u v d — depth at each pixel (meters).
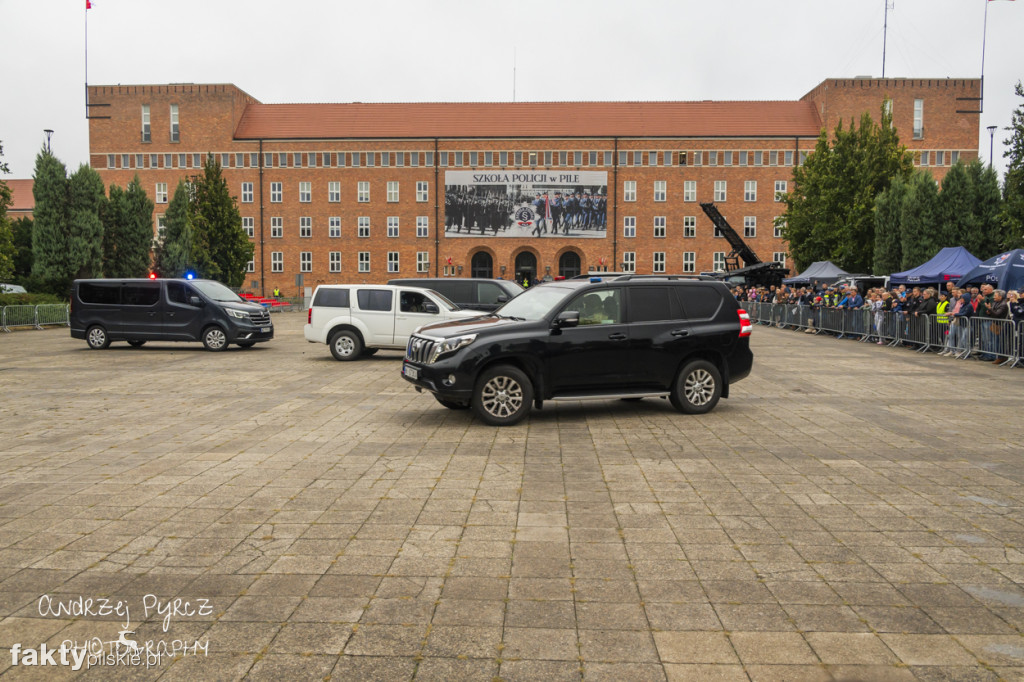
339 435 8.49
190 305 19.77
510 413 9.08
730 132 67.31
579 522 5.23
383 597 3.95
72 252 38.59
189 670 3.23
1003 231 22.58
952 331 18.25
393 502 5.73
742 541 4.84
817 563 4.46
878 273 38.12
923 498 5.88
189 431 8.73
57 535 4.95
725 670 3.22
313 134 68.94
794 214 47.12
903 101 65.44
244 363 16.67
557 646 3.42
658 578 4.21
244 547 4.72
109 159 68.75
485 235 67.94
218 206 55.91
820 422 9.36
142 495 5.93
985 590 4.07
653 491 6.07
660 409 10.32
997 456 7.42
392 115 70.25
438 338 9.16
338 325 17.19
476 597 3.95
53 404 10.80
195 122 68.50
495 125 69.00
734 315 10.14
